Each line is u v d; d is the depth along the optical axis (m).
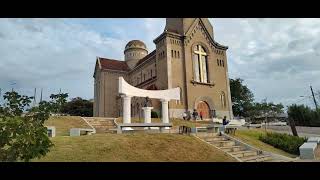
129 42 66.12
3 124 5.45
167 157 11.72
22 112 6.07
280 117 60.69
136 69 56.25
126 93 20.38
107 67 60.38
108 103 57.97
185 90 42.84
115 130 20.41
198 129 18.61
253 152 14.98
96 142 12.53
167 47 42.94
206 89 45.06
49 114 6.16
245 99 65.38
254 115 63.75
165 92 23.36
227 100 47.06
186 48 44.50
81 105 68.75
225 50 49.19
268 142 19.86
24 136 5.55
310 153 10.08
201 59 46.03
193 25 46.03
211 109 44.62
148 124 18.19
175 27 46.94
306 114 41.62
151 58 48.75
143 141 13.27
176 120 34.75
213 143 15.42
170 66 42.50
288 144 18.25
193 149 13.16
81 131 16.83
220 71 47.78
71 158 10.33
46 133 5.98
